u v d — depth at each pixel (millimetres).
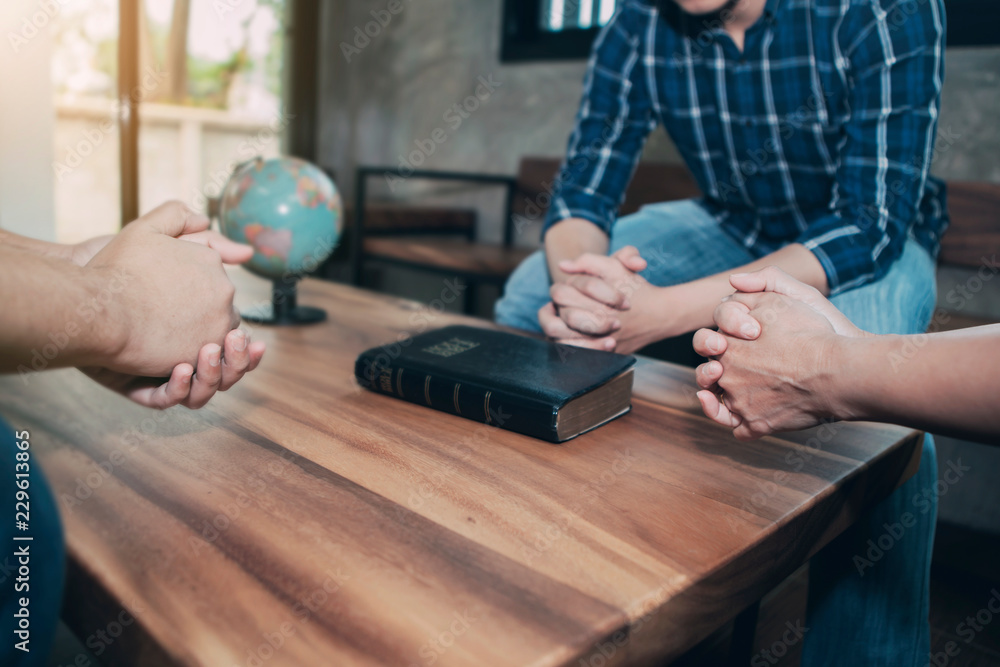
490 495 523
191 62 3621
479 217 2904
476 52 2848
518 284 1381
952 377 469
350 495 513
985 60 1644
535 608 378
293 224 1020
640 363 963
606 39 1336
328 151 3459
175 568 406
